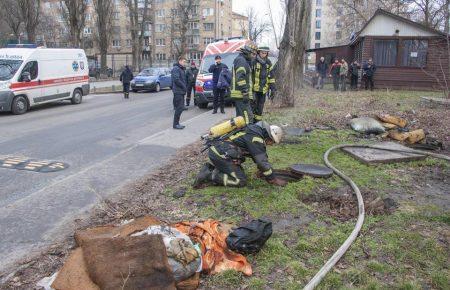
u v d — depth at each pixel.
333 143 8.96
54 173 7.31
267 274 3.76
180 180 6.58
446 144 9.40
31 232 4.88
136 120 13.67
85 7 41.12
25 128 12.06
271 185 6.03
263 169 5.94
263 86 9.64
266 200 5.46
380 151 8.09
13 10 46.53
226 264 3.81
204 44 85.75
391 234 4.52
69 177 7.07
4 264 4.14
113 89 28.14
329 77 31.31
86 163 8.05
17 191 6.32
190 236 4.00
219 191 5.81
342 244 4.26
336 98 17.84
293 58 14.09
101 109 16.94
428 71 23.20
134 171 7.48
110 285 3.15
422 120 12.02
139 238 3.49
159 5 83.19
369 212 5.18
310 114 12.65
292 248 4.24
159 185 6.49
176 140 10.10
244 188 5.89
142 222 4.21
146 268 3.29
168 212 5.23
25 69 15.80
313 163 7.33
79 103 19.44
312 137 9.50
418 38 23.00
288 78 14.20
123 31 80.69
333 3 53.69
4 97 14.84
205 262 3.70
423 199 5.73
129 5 52.72
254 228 4.04
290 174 6.63
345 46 30.81
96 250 3.40
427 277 3.73
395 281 3.67
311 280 3.56
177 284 3.43
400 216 5.04
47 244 4.57
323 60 25.58
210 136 6.13
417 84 23.50
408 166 7.35
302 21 13.98
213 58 17.27
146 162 8.11
